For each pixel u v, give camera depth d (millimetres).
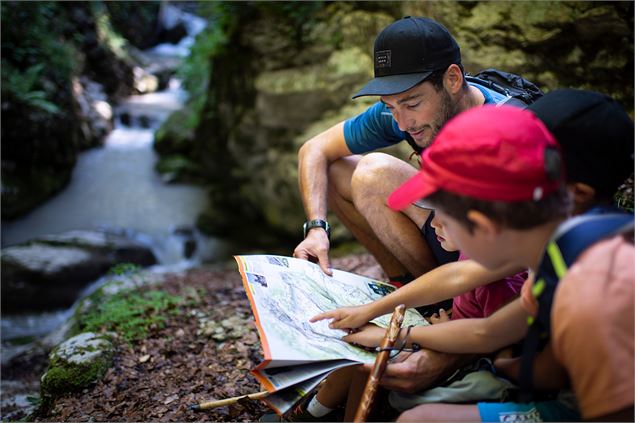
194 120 9000
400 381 1792
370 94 2160
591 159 1533
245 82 6844
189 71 9516
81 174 9047
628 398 1243
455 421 1635
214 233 7742
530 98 2316
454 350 1782
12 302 6215
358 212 2812
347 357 1787
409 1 4965
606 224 1354
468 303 2025
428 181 1436
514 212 1371
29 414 3074
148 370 3070
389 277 2842
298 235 6961
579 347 1271
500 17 4410
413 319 2100
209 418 2521
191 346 3248
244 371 2904
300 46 5961
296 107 6059
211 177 8602
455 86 2213
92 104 10250
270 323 1827
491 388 1745
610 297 1261
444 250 2441
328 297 2143
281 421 2189
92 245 6926
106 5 12953
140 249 7223
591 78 4297
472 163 1367
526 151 1359
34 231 7898
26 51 8750
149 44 14102
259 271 2086
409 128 2281
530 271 1690
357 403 1977
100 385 2973
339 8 5688
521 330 1703
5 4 8641
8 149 8055
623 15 4121
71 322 4582
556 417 1601
